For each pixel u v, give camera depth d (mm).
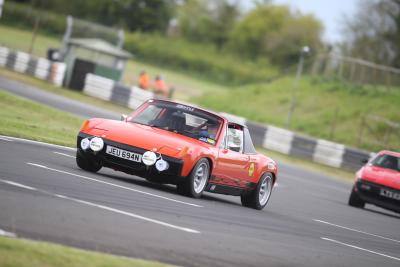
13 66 151875
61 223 26344
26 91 111312
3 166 37375
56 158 47750
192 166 42844
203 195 49219
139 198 37344
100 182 39875
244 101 184375
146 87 174375
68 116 84188
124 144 42219
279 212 50812
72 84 142875
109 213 30609
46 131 65562
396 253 41250
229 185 47125
